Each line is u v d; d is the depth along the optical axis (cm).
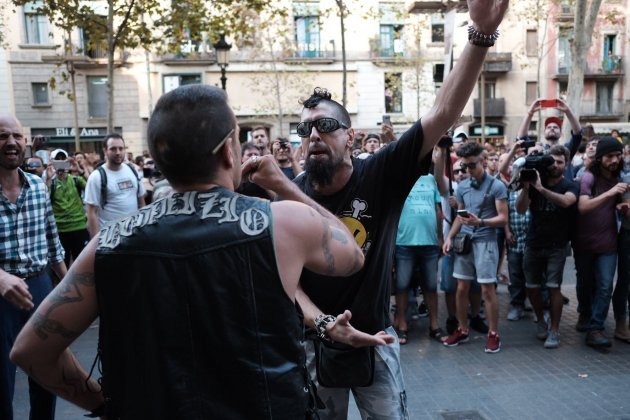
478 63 199
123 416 124
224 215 127
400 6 2633
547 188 497
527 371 451
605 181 494
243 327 121
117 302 124
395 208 235
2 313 301
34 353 128
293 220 133
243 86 2723
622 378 431
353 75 2781
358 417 375
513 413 375
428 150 222
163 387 119
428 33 2750
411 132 221
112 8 1157
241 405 120
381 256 232
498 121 3134
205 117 129
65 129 2570
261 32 2570
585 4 1348
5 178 324
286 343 126
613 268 497
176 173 131
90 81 2591
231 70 2700
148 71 2534
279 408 123
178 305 121
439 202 556
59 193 711
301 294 195
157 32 2416
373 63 2788
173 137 128
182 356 120
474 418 369
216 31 1305
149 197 711
